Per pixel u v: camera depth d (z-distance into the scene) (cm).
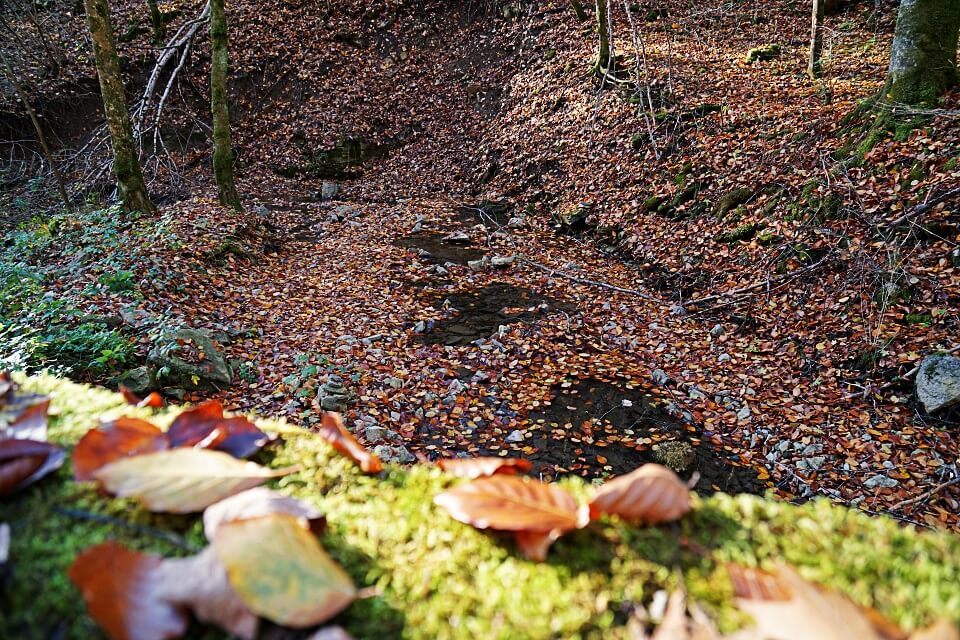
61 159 1278
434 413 482
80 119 1365
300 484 126
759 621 84
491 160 1198
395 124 1404
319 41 1545
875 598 93
